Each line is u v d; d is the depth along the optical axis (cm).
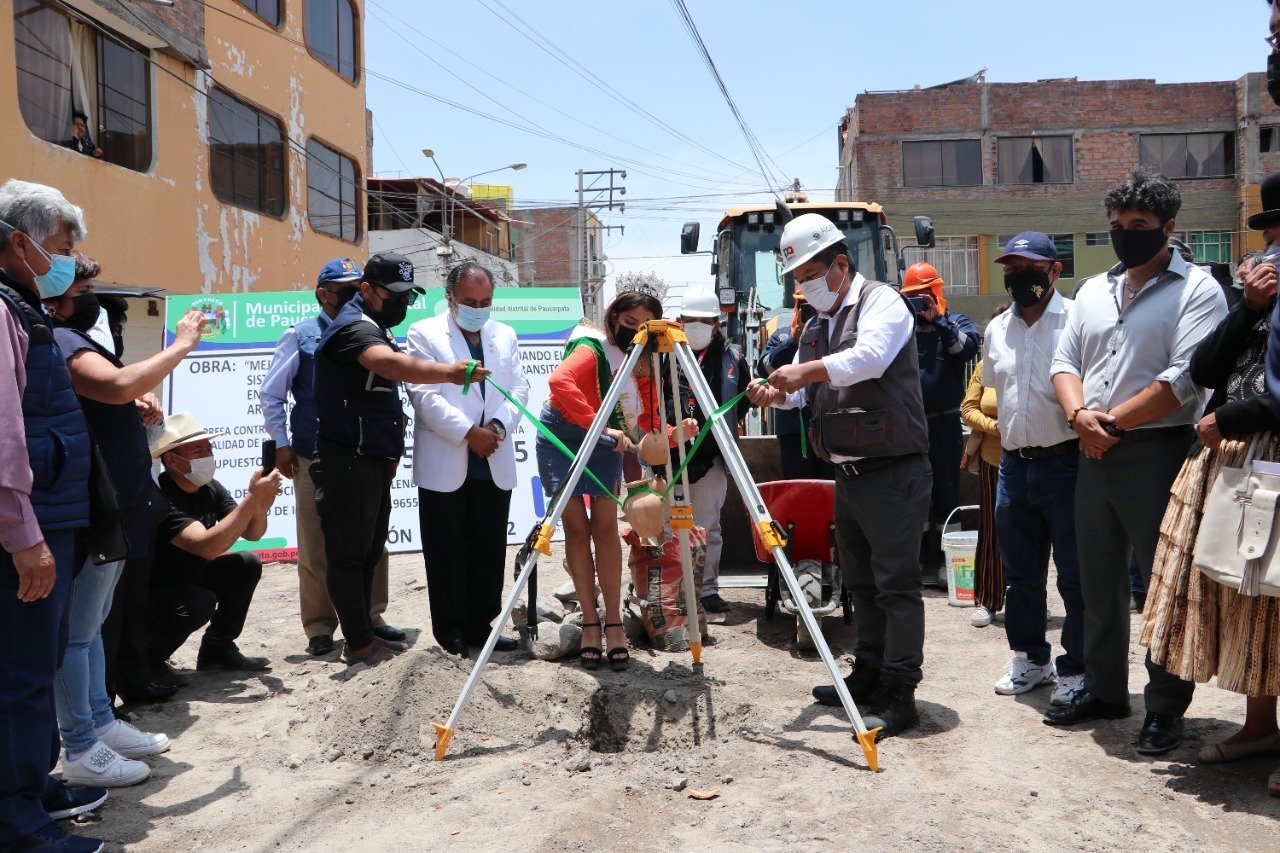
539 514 887
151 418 464
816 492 553
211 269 1488
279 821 346
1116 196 386
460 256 3334
